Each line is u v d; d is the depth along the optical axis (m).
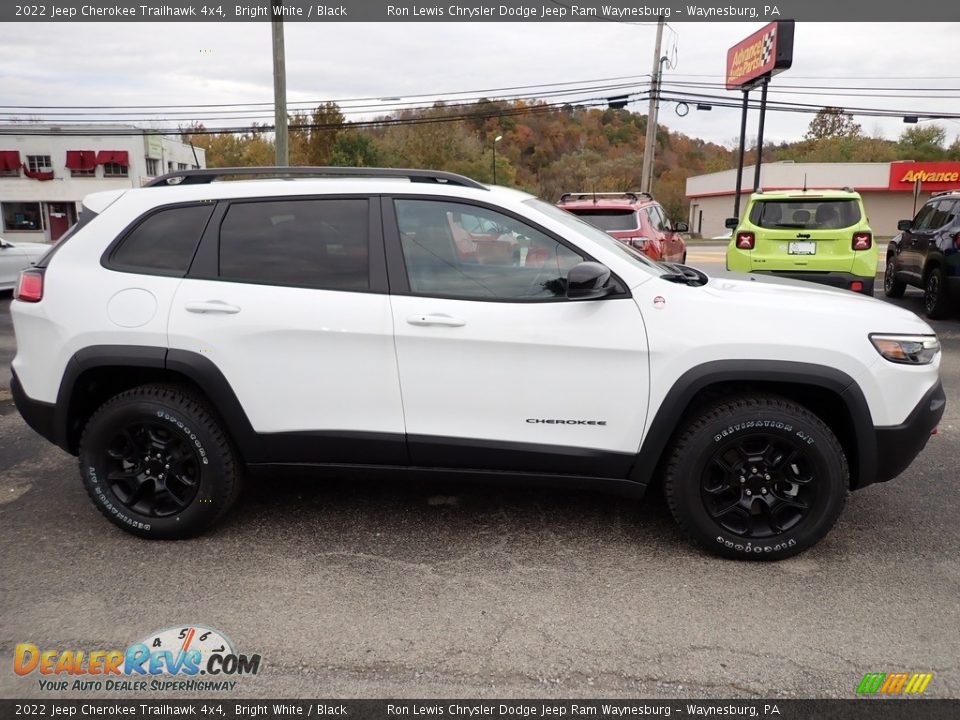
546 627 3.02
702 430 3.41
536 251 3.49
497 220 3.52
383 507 4.17
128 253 3.73
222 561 3.57
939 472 4.70
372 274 3.54
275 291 3.56
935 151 76.75
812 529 3.44
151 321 3.59
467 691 2.65
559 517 4.03
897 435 3.40
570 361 3.42
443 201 3.56
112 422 3.67
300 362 3.54
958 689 2.64
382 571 3.47
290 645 2.91
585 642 2.92
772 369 3.32
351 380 3.54
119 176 51.69
